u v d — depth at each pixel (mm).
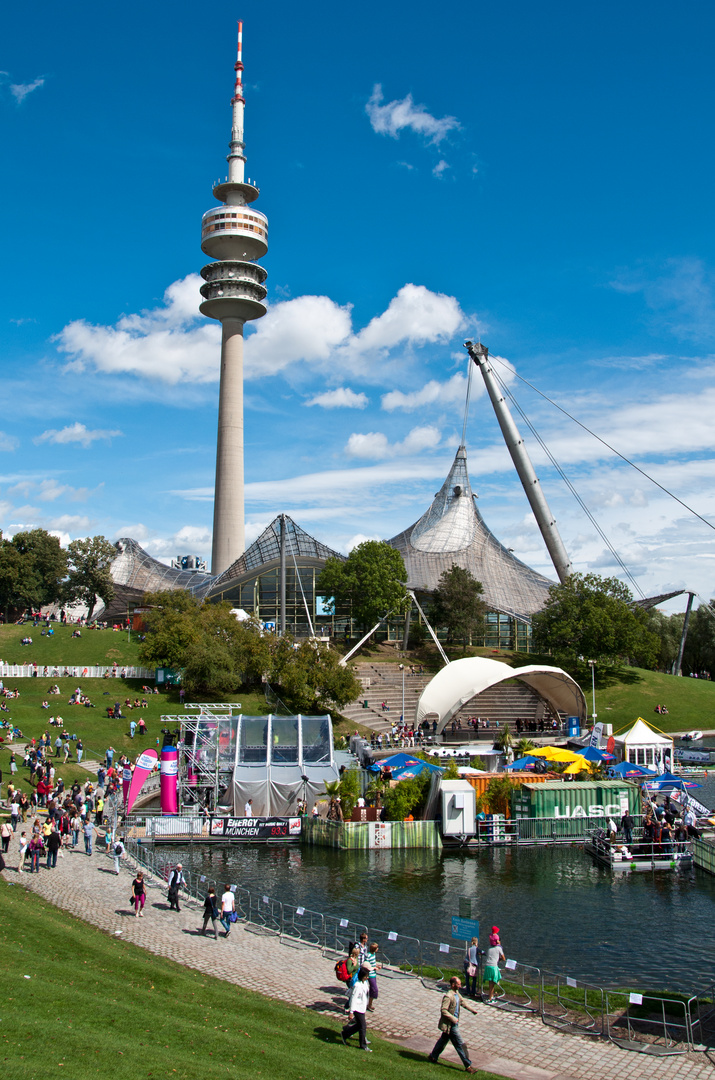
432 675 93438
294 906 28656
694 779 55719
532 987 20609
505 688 82750
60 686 72188
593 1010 19047
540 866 34875
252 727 46500
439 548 121938
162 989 17953
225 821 38438
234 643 74125
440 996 19969
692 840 35531
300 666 71000
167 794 41625
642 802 40438
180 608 91562
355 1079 13867
